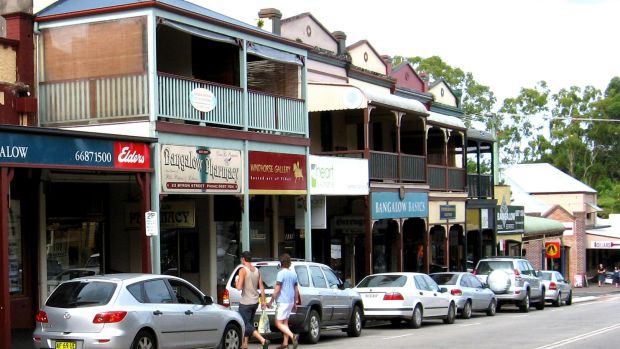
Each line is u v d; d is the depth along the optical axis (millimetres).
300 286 18422
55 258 20438
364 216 29141
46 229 20156
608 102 87250
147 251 17984
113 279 13812
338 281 20094
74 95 19516
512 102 87312
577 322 25391
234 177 21000
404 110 30016
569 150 87438
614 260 71438
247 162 21484
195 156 19672
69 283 13859
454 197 35312
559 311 32000
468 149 42219
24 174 19422
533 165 71000
